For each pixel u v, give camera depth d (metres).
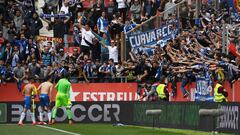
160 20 72.31
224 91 53.78
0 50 70.69
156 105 58.22
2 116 64.50
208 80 60.03
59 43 75.38
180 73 64.44
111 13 78.62
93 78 69.75
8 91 68.19
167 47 68.12
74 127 56.06
